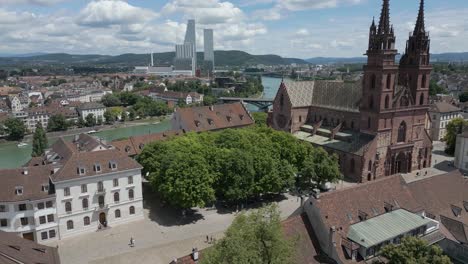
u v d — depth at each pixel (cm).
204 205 9594
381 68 12006
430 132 19550
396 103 12731
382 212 6744
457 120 16488
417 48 13112
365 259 5862
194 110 15638
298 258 5781
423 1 12862
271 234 5159
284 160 10969
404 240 5278
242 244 4919
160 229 9281
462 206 7956
